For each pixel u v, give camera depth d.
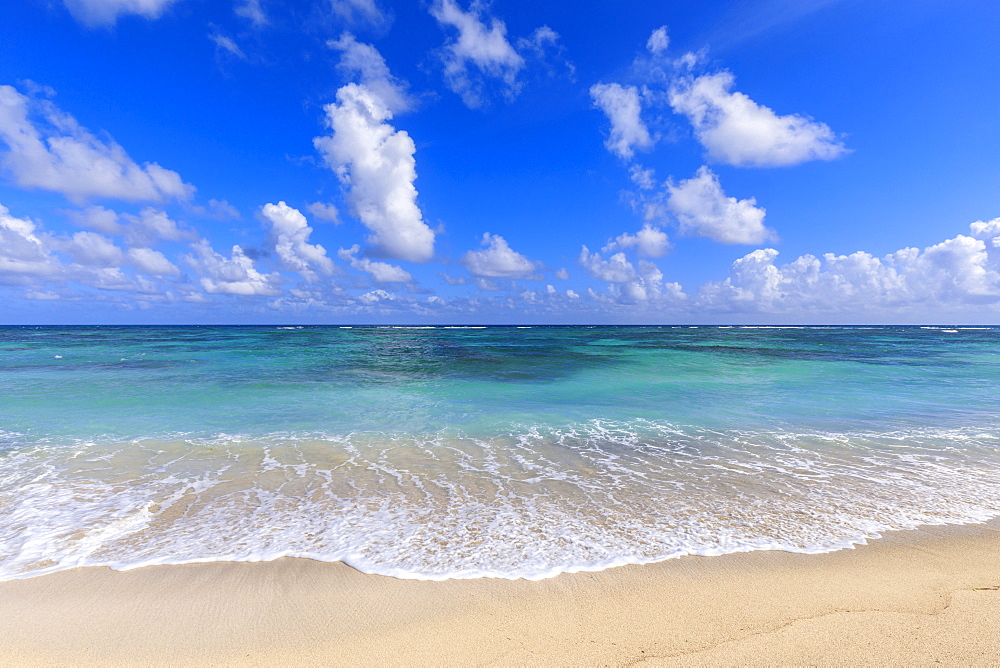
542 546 5.24
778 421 11.80
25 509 6.20
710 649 3.46
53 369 22.31
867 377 20.38
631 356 31.38
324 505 6.42
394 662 3.42
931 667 3.19
